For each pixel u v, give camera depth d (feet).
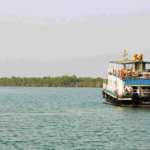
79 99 652.89
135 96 362.53
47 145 223.71
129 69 390.63
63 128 285.02
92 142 231.71
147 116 336.49
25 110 433.07
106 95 474.49
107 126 291.79
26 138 245.04
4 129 282.15
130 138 244.22
